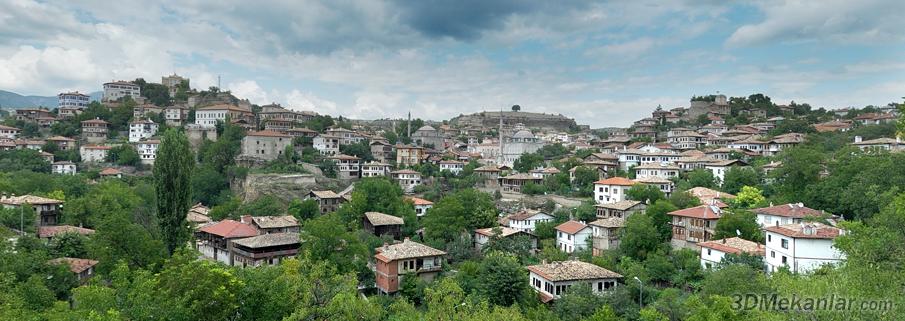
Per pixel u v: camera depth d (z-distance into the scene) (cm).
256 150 18900
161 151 8769
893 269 3878
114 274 5156
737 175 12638
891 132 15762
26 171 14425
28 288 5322
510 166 19662
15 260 6469
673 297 6794
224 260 9969
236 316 4678
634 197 11925
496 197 15012
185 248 6800
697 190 11969
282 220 11050
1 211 9875
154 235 8831
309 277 5322
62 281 6669
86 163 18388
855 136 16000
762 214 9225
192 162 9044
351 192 14662
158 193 8744
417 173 17762
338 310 4841
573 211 12075
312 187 16925
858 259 4131
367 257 9231
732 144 17375
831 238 7031
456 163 19588
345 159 18675
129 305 4388
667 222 10081
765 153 16325
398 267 8575
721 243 8362
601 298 6988
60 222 11475
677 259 8556
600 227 10106
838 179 9750
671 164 14838
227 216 13462
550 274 7688
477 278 8069
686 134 19262
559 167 16975
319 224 8694
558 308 6919
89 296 4372
